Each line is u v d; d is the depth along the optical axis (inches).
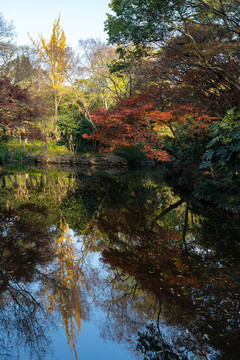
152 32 433.1
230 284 145.9
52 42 973.8
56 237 223.0
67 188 490.9
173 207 344.5
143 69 486.0
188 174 480.4
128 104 443.2
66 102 1063.6
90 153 1052.5
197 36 375.2
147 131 437.4
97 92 1044.5
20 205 342.0
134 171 847.1
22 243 206.8
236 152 311.0
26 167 854.5
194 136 481.1
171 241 217.6
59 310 121.6
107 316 116.6
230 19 318.3
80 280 149.6
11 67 704.4
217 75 386.3
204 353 93.8
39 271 159.6
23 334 104.8
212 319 114.1
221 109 412.5
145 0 401.7
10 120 732.0
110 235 232.2
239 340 101.3
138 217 296.4
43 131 980.6
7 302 127.0
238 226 256.1
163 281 149.2
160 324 111.1
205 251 194.9
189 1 356.5
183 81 414.0
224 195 342.3
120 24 451.2
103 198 406.0
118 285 144.1
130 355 92.8
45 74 880.9
